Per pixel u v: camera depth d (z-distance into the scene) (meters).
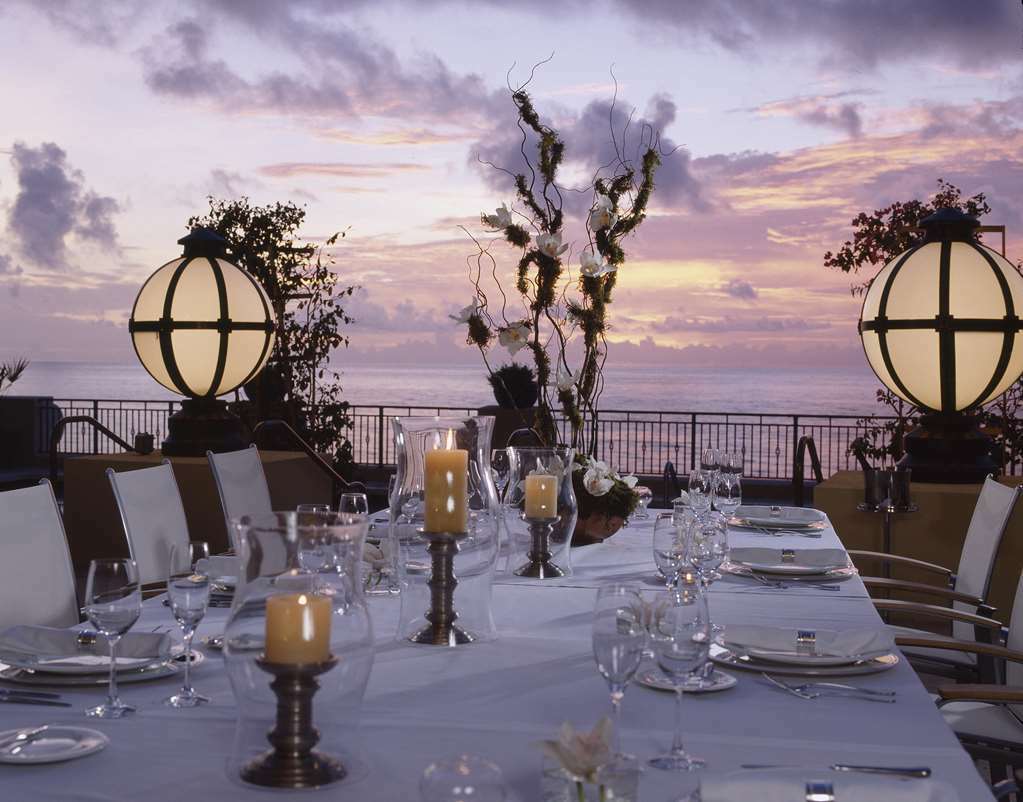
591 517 3.52
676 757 1.59
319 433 10.72
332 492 7.76
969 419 5.71
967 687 2.14
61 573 3.07
